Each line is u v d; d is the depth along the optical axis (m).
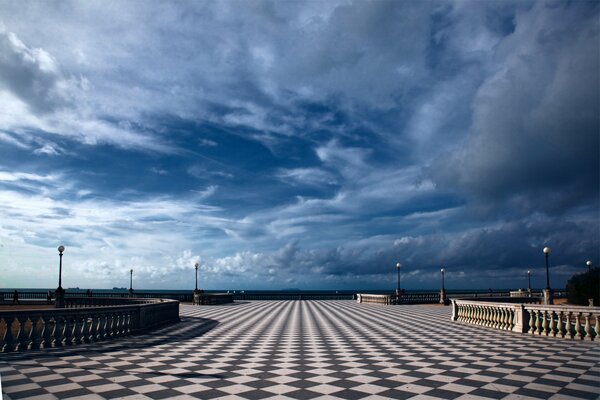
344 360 11.11
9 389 7.85
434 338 15.67
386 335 16.73
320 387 8.23
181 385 8.30
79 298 31.61
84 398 7.32
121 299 29.11
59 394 7.55
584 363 10.63
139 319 16.89
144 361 10.77
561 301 35.56
